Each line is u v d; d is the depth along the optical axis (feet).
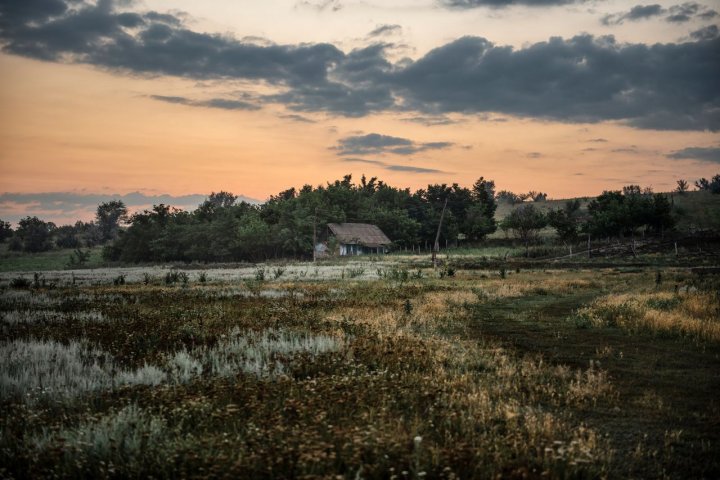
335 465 19.15
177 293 94.58
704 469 20.16
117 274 196.75
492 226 369.50
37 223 537.65
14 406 24.57
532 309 73.10
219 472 17.67
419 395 28.02
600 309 66.39
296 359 34.88
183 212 408.67
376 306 72.28
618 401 29.14
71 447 19.83
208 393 27.09
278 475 17.52
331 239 317.42
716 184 441.68
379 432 21.24
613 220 256.11
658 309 61.77
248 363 33.99
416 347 39.78
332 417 24.08
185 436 22.15
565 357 41.09
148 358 37.22
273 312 63.72
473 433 22.54
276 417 22.82
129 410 23.84
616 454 21.66
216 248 331.16
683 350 43.21
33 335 46.85
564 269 170.81
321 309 68.44
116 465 19.02
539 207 560.61
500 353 42.01
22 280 121.60
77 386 29.91
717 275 119.65
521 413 25.79
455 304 76.84
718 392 30.94
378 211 387.96
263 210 379.96
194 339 45.65
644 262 195.42
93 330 49.24
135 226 379.14
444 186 405.80
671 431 24.43
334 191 415.03
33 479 18.02
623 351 43.09
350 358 36.27
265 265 248.93
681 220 328.90
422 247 383.45
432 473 18.42
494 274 149.18
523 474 17.88
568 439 22.84
